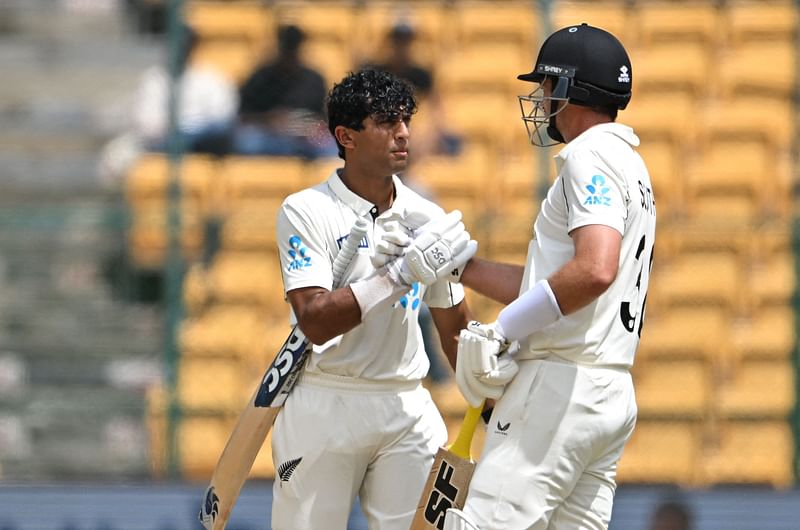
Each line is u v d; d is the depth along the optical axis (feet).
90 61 137.49
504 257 88.17
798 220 90.58
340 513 53.36
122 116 130.00
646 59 116.06
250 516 79.92
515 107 111.65
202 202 96.68
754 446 87.30
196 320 90.53
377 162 52.13
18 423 88.74
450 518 47.96
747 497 80.59
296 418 53.42
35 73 136.56
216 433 86.69
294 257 52.31
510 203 99.91
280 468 53.88
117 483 81.15
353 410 53.06
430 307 56.03
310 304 50.57
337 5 116.37
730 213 103.24
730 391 89.97
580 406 47.09
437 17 116.67
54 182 113.60
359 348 52.90
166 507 80.89
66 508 80.79
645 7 118.83
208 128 99.71
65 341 92.89
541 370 47.60
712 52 116.88
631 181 47.57
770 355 92.17
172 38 94.02
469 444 49.70
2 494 80.48
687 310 94.53
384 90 51.72
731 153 108.47
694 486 83.35
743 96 113.50
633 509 81.05
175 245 88.74
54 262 95.71
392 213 52.54
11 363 91.66
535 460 47.19
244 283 91.56
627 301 47.91
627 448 88.07
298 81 100.12
